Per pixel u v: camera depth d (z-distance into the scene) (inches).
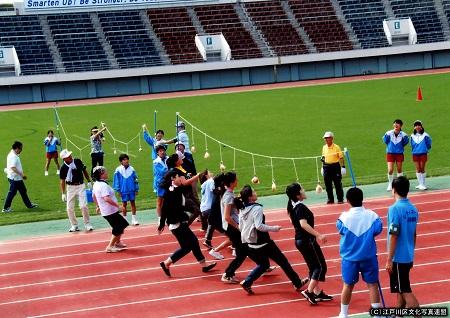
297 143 1093.8
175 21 2472.9
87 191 660.7
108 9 2461.9
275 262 487.5
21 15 2367.1
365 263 376.2
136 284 490.9
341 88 1902.1
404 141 733.3
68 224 685.3
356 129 1190.9
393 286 366.6
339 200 705.6
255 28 2480.3
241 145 1107.9
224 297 453.4
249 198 441.4
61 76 2080.5
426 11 2576.3
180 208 495.5
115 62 2253.9
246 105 1647.4
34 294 482.6
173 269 521.0
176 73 2197.3
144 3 2501.2
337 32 2487.7
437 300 421.4
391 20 2461.9
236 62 2218.3
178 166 547.2
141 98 2001.7
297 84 2140.7
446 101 1457.9
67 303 460.4
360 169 877.8
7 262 563.2
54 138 948.0
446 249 526.6
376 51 2315.5
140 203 759.7
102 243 605.0
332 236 582.6
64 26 2365.9
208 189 561.3
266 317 412.8
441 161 892.6
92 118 1557.6
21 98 2073.1
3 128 1459.2
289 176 864.3
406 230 359.6
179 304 445.7
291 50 2379.4
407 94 1633.9
